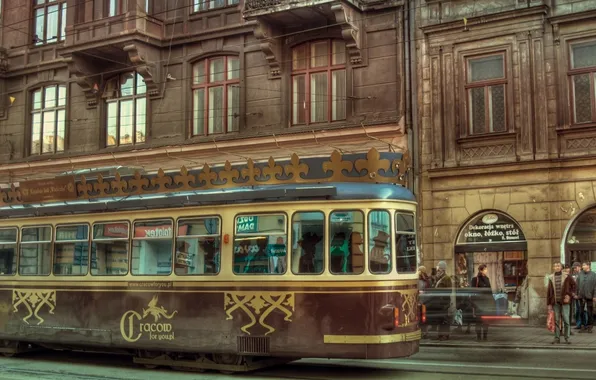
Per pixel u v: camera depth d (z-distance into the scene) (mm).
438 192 19078
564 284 14398
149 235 11758
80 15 23797
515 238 18125
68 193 13203
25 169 25672
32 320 12867
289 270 10523
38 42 26359
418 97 19531
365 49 20422
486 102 18750
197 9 23125
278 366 11922
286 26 21438
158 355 11727
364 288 10195
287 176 11094
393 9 20141
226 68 22609
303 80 21375
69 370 11672
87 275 12312
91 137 24688
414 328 10695
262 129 21656
